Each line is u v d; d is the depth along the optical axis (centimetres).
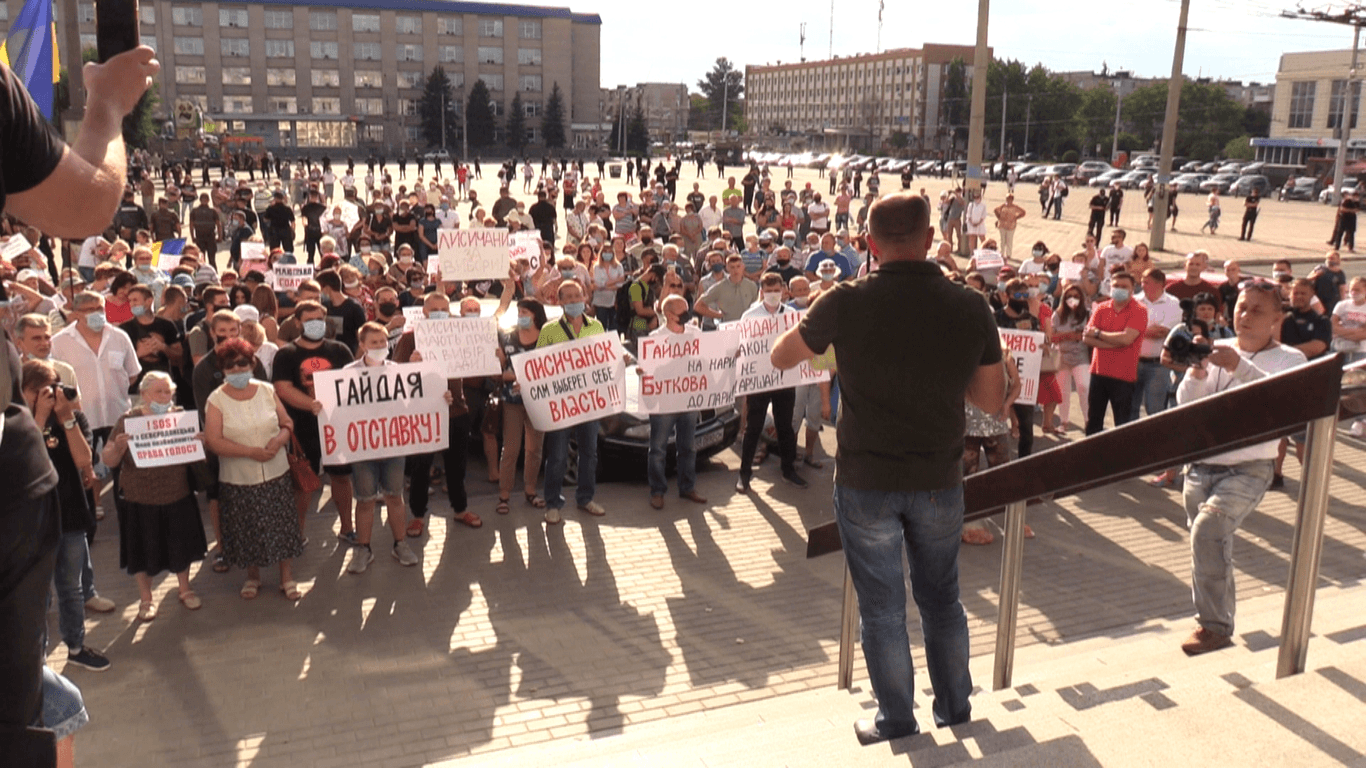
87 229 116
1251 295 586
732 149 9744
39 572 121
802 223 2814
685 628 696
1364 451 948
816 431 1056
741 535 874
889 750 296
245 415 697
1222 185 6531
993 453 880
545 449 1038
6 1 8656
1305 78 7600
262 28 10288
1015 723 304
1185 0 2809
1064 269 1455
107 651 651
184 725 564
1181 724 251
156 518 688
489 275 1319
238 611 714
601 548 842
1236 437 301
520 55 11169
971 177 2600
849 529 313
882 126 15800
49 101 1080
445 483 1004
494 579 777
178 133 7612
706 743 404
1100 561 804
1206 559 509
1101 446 340
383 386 782
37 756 118
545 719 576
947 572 325
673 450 1016
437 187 3269
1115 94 12825
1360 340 1053
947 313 294
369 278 1331
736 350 941
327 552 830
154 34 10019
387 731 561
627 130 12381
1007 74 13238
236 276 1216
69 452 601
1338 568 727
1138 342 1009
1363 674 271
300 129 10106
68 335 858
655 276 1396
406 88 10850
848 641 481
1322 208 5159
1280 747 239
